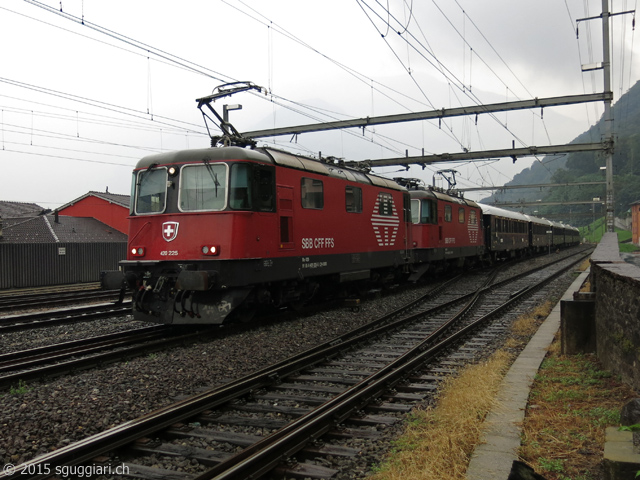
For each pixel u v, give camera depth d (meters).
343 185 13.61
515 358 8.17
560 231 56.38
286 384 7.05
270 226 10.64
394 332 10.90
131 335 10.30
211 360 8.10
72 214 38.94
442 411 5.42
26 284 22.59
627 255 12.81
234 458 4.29
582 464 4.10
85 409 5.76
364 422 5.57
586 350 7.73
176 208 10.11
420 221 19.48
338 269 13.27
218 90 12.41
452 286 19.91
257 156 10.37
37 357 8.34
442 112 20.09
